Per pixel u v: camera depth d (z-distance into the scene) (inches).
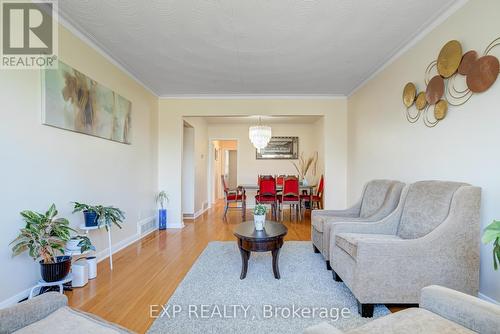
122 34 109.0
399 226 96.2
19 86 79.2
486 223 76.5
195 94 192.1
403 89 120.8
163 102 194.9
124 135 140.7
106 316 74.4
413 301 73.2
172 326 69.4
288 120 284.0
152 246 144.3
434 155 99.7
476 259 73.5
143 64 138.9
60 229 80.1
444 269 73.1
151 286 93.8
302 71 148.4
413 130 113.4
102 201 120.9
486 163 77.0
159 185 193.8
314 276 103.1
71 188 100.3
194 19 98.3
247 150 304.5
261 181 224.7
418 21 99.3
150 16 96.6
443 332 39.7
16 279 78.2
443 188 81.0
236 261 120.5
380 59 133.0
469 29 83.2
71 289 90.5
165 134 194.7
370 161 156.3
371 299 73.5
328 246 108.9
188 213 239.5
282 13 94.5
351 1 87.7
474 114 81.2
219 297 85.8
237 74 153.1
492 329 38.0
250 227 112.9
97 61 118.3
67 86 97.0
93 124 112.7
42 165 86.9
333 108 194.9
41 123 86.4
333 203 194.7
